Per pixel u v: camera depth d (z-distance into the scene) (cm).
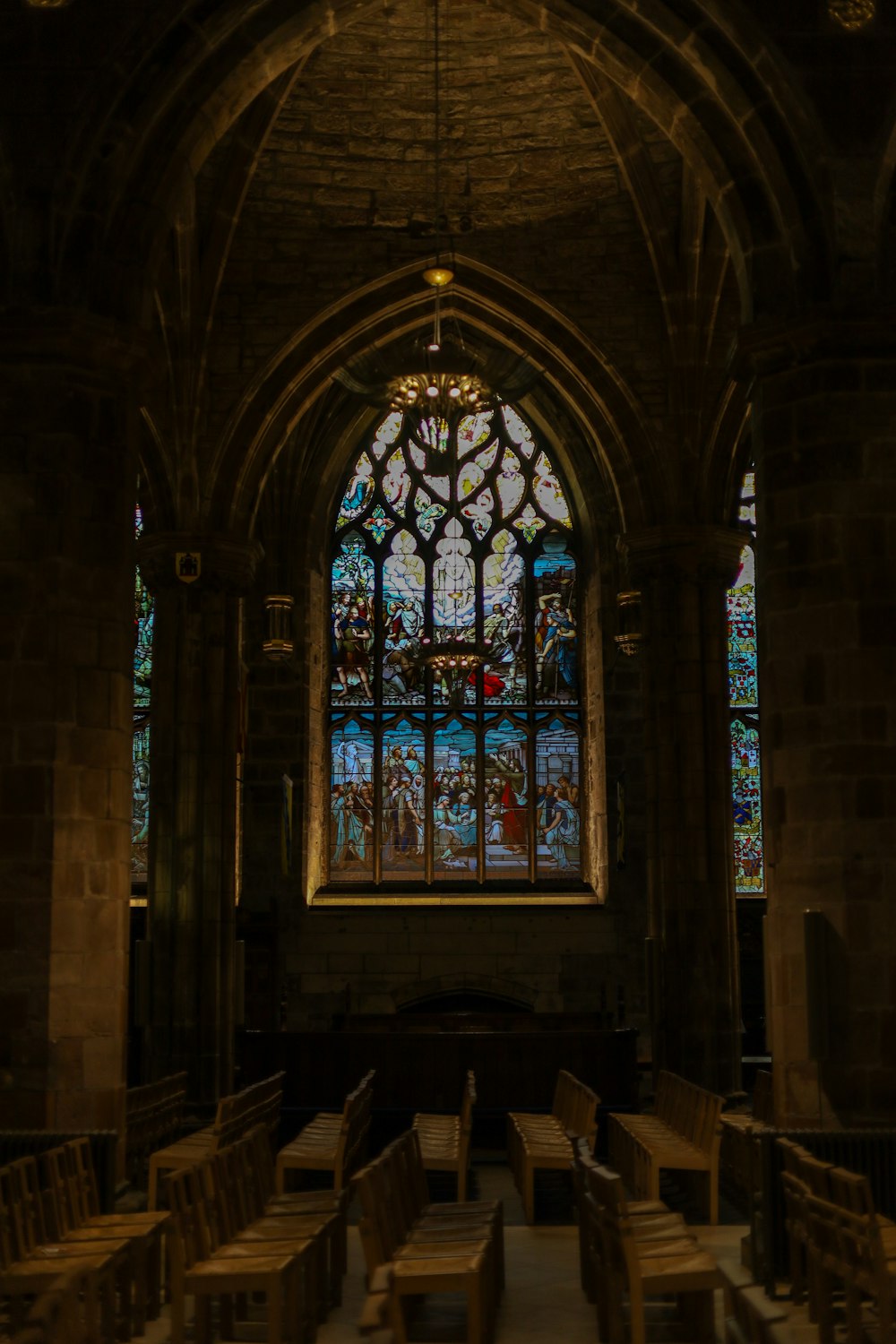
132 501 1555
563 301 2478
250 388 2458
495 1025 2925
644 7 1608
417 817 3375
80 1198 1141
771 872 1489
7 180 1528
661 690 2438
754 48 1562
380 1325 541
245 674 3247
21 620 1466
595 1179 945
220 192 2355
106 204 1543
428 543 3478
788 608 1499
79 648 1476
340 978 3216
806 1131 1204
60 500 1482
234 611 2500
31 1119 1388
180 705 2453
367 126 2480
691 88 1617
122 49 1555
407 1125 2244
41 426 1495
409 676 3428
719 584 2458
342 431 3369
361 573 3469
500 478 3494
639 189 2372
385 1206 968
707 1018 2350
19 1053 1402
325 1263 1085
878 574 1478
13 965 1413
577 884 3344
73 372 1508
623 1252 884
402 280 2503
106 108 1545
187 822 2430
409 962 3231
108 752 1480
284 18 1625
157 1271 1092
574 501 3475
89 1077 1420
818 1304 973
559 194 2491
